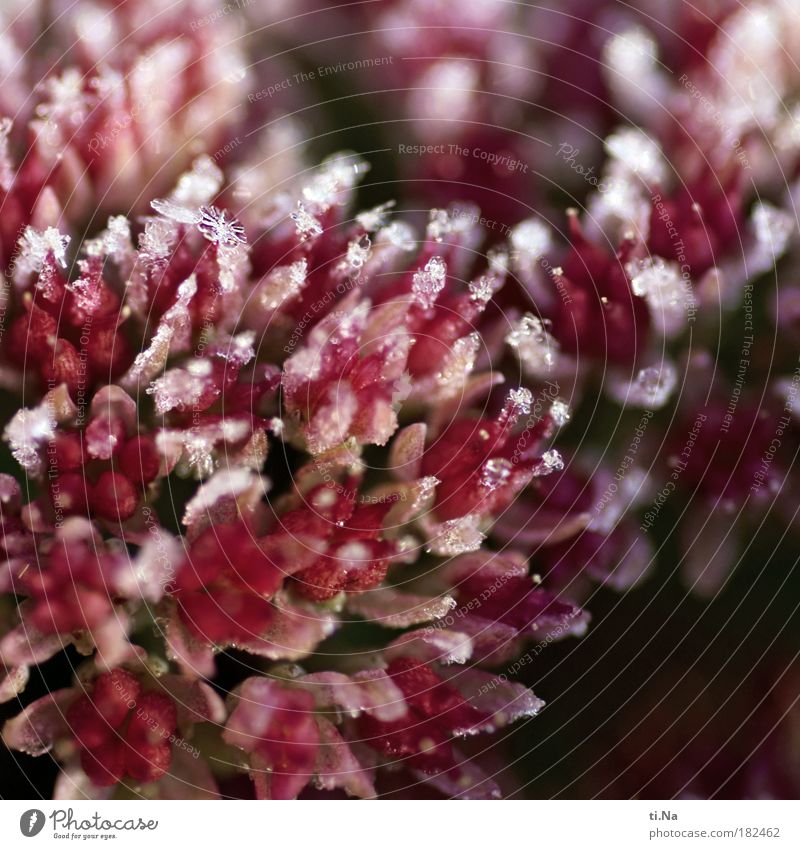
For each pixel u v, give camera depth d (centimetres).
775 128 11
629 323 10
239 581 10
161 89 10
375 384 10
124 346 10
